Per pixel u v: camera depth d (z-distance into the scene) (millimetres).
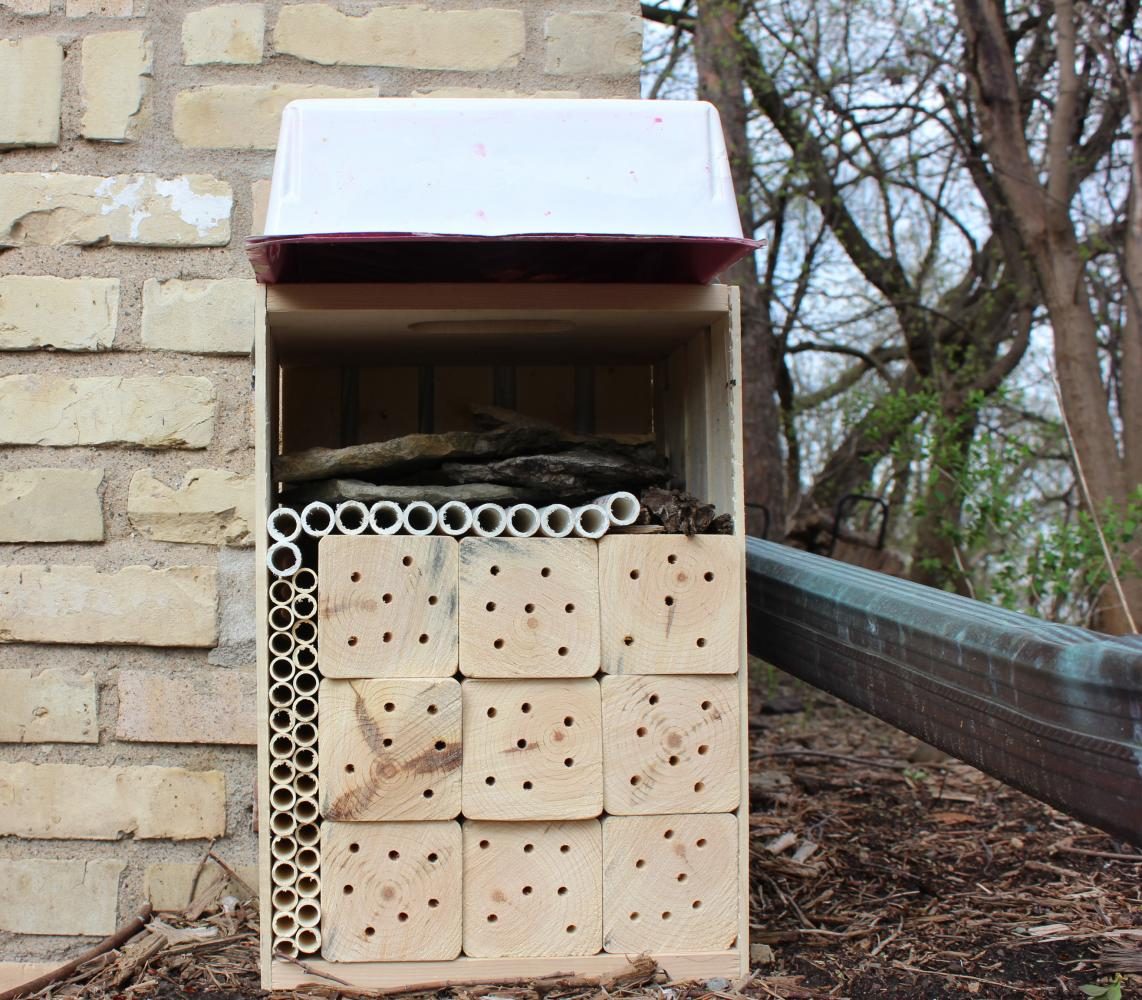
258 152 2646
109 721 2566
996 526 4891
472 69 2670
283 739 2076
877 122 8031
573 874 2051
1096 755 1455
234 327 2615
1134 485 5410
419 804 2008
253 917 2514
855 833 3297
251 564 2590
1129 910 2639
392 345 2430
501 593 2014
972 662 1729
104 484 2580
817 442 10258
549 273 2264
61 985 2279
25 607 2549
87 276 2605
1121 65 5973
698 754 2059
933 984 2178
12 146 2613
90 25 2643
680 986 2045
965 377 7879
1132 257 5434
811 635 2332
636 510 2049
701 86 7426
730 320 2086
